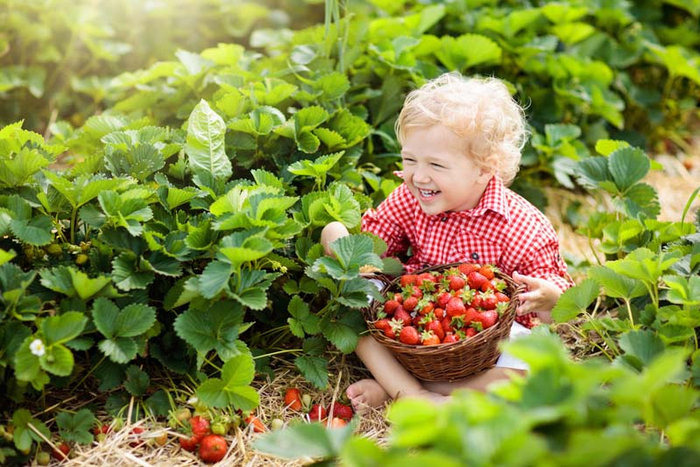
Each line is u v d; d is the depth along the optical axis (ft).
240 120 9.67
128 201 7.81
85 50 15.55
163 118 11.84
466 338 7.47
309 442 5.49
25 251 7.91
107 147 8.89
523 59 13.44
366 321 8.03
